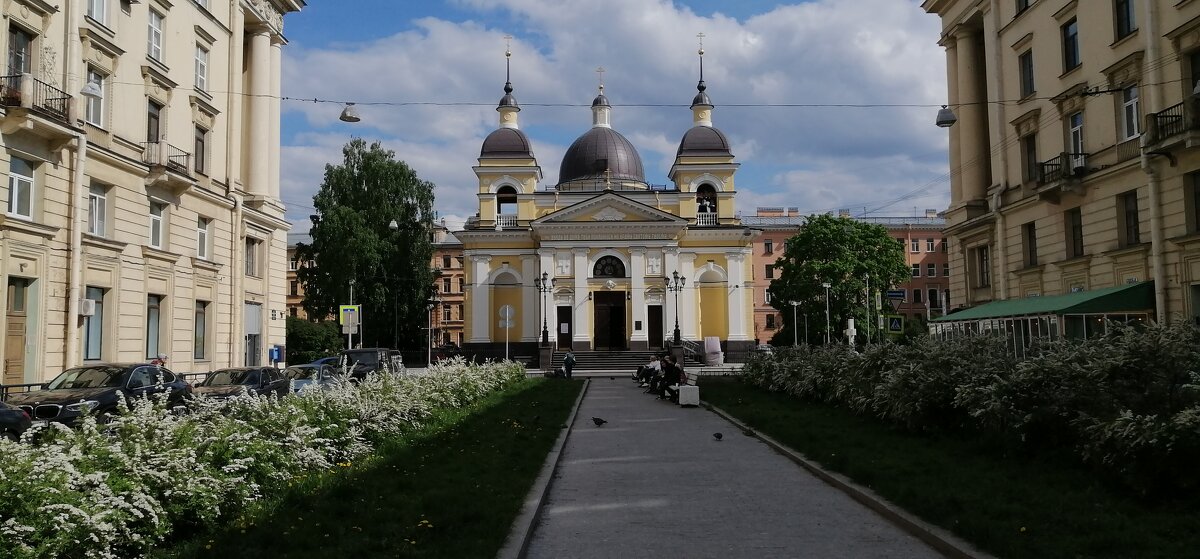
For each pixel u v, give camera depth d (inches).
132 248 981.8
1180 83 824.9
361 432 487.8
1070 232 1035.3
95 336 929.5
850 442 515.2
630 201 2204.7
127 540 254.8
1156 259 851.4
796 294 2274.9
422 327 2410.2
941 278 3479.3
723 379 1300.4
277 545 277.9
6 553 212.7
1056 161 1034.7
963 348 541.6
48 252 839.7
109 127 936.9
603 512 358.6
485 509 332.8
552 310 2193.7
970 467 407.2
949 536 289.7
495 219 2346.2
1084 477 362.9
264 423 409.7
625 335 2222.0
